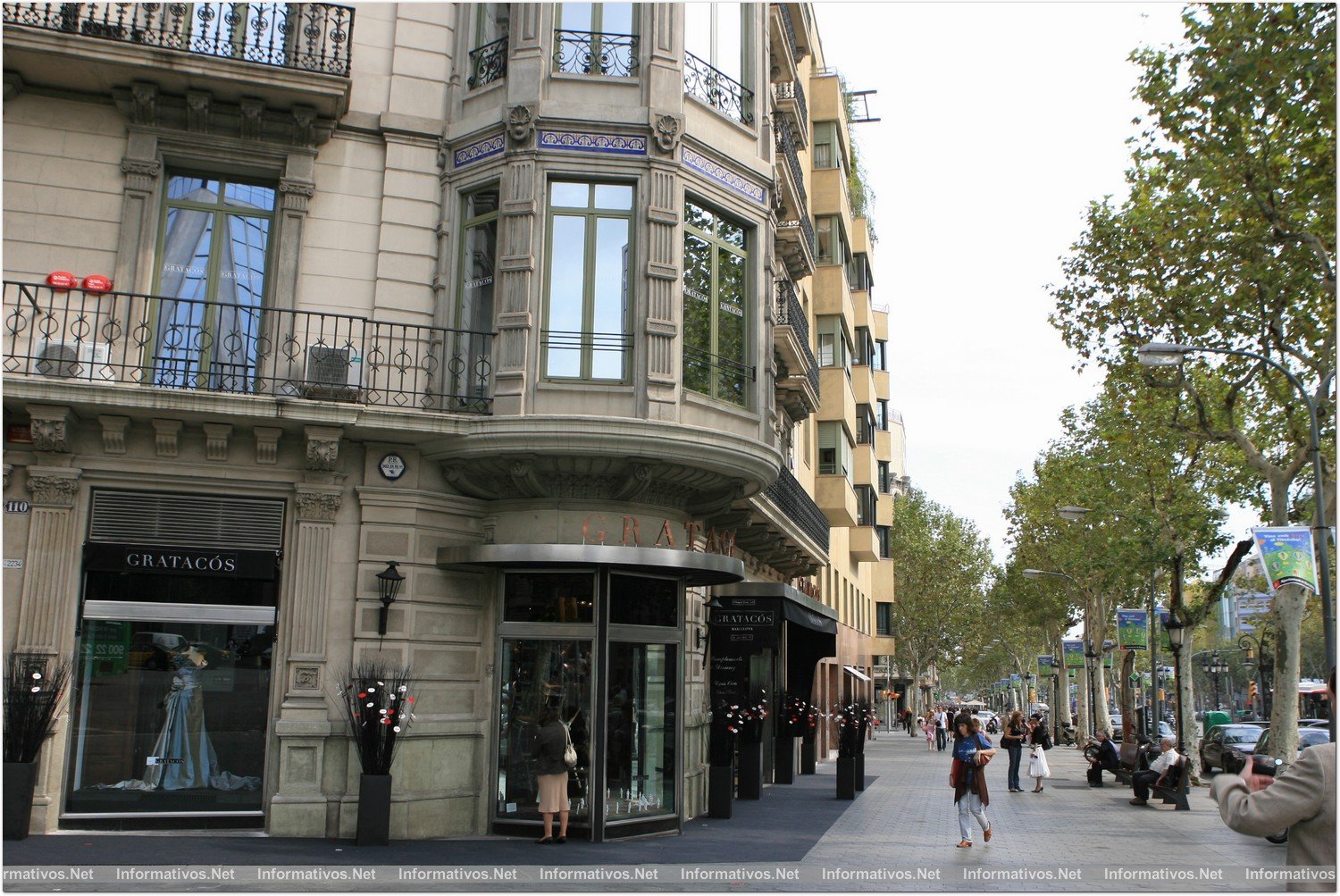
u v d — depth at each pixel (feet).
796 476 81.92
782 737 76.69
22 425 38.63
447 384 43.93
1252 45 47.93
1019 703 309.01
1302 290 56.08
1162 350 53.42
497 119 44.32
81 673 38.81
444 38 47.01
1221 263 58.34
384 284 44.21
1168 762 64.75
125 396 37.88
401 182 45.21
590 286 43.14
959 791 45.47
